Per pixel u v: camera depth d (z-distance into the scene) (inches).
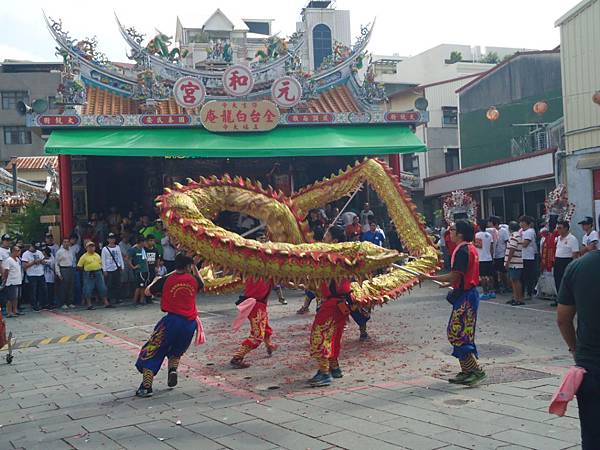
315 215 711.7
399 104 1231.5
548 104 931.3
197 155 655.1
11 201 1000.2
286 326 437.1
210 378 293.6
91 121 666.2
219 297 635.5
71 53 724.7
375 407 231.0
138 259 609.6
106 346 388.8
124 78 747.4
